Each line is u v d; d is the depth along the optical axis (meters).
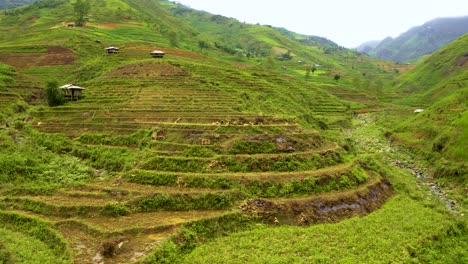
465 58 170.12
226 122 51.44
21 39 119.75
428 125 75.25
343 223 32.59
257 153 42.69
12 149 45.28
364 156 52.25
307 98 111.06
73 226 28.77
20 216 29.78
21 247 25.41
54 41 114.56
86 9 149.62
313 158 42.66
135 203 32.47
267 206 33.16
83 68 91.06
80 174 40.62
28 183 37.00
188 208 32.69
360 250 27.81
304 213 33.25
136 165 41.69
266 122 52.62
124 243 26.41
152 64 85.12
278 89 96.38
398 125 88.19
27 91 78.00
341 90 150.12
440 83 154.88
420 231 31.89
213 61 117.88
